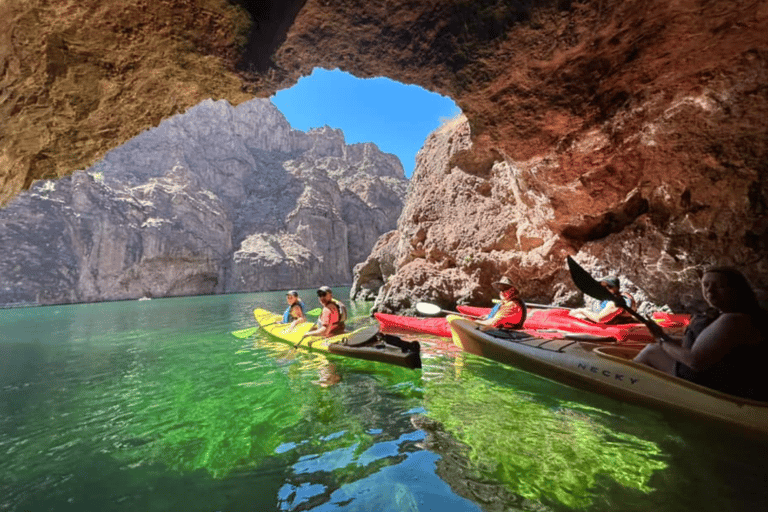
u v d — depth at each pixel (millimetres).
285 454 2365
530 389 3510
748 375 2396
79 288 26641
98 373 4848
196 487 2039
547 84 3467
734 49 3273
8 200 3795
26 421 3170
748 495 1811
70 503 1947
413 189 13438
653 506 1735
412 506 1770
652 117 4363
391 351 4395
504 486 1927
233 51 3295
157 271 30391
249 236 39000
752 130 4215
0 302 23234
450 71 3326
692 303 5699
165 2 2768
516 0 2721
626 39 3059
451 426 2699
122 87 3289
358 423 2811
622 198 5828
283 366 4660
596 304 5727
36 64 2729
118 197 30359
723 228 5059
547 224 7238
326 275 42062
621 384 3086
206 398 3568
